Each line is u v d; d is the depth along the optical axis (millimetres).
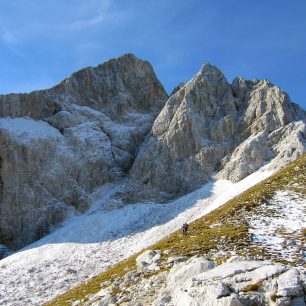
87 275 62406
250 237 31281
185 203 86188
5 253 95375
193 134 104625
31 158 107375
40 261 72375
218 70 118438
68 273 64062
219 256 27141
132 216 87875
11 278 65312
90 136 117000
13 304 53031
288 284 18047
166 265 28000
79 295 32031
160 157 103688
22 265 71625
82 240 80438
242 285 19031
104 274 38875
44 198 103250
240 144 100375
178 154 103250
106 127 121938
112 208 96062
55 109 123750
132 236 78000
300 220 34531
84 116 122125
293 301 17500
